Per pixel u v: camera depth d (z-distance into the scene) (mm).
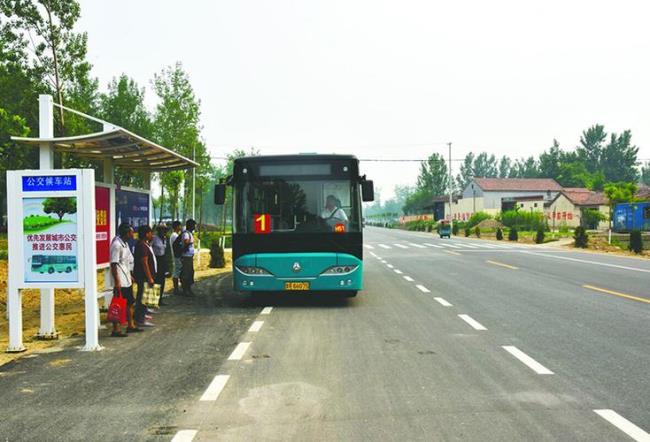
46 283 8320
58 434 4859
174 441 4656
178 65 40844
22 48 26281
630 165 140250
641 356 7469
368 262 25156
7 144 24266
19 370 7090
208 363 7250
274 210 11961
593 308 11609
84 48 27188
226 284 17344
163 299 13641
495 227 71688
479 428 4875
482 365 7023
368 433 4785
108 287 11719
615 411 5289
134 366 7168
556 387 6066
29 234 8336
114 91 50219
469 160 175000
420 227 92375
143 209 13195
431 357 7457
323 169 12047
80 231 8305
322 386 6168
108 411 5434
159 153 11273
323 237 11906
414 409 5391
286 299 13469
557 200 87250
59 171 8305
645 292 14094
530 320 10242
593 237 47000
